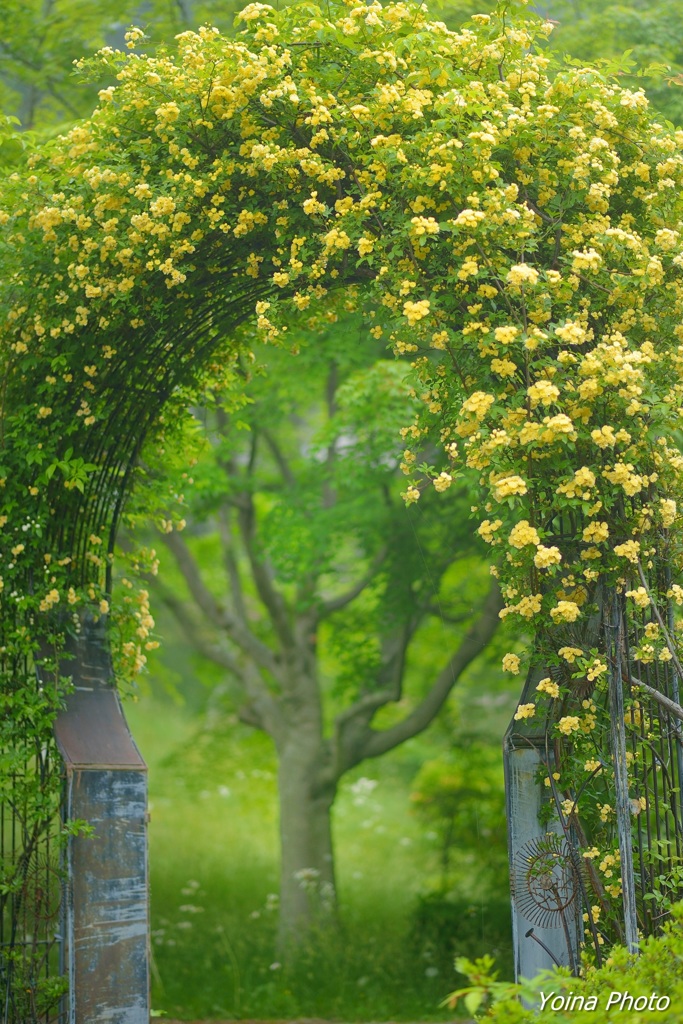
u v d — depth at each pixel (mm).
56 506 6105
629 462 4895
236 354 6684
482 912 11219
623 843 5008
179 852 15883
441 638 13391
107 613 6219
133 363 6105
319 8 5297
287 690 12609
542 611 5094
